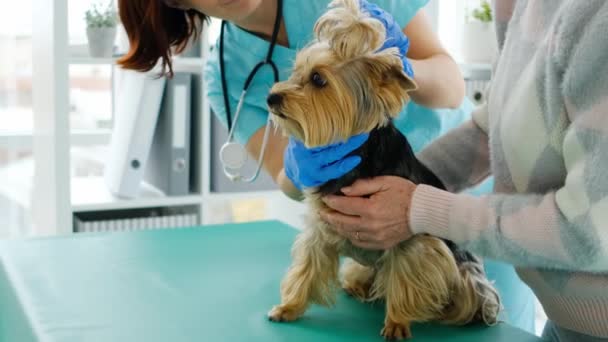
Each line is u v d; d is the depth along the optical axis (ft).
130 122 8.06
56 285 4.23
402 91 3.44
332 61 3.42
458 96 4.60
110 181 8.54
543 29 3.13
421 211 3.25
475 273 3.97
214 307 3.92
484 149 3.99
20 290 4.13
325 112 3.40
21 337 3.67
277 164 4.88
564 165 3.04
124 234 5.44
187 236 5.40
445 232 3.20
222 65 4.99
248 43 4.92
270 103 3.48
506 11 3.58
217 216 9.28
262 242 5.27
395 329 3.58
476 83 9.52
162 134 8.44
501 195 3.12
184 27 4.96
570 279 3.11
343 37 3.37
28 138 8.77
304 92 3.45
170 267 4.62
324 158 3.49
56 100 7.39
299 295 3.81
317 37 3.61
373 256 3.84
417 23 4.79
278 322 3.75
